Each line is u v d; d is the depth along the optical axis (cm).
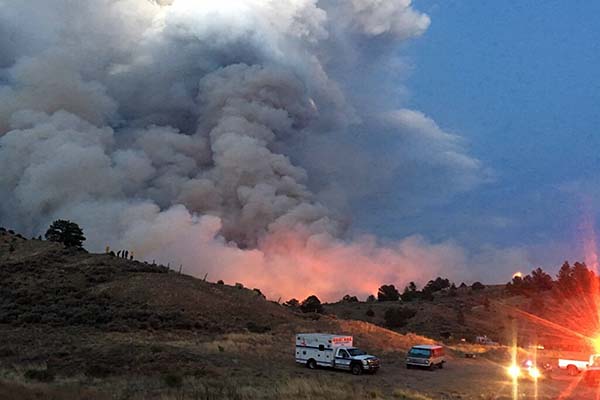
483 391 3297
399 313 11756
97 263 9438
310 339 4222
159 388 2673
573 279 15512
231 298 8606
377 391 2864
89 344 4412
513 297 16350
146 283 8319
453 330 11194
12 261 9369
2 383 2248
